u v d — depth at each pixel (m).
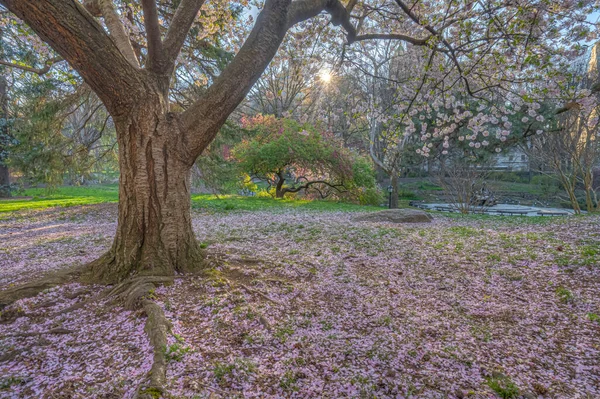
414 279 4.91
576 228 8.34
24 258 6.39
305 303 3.86
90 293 3.91
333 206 16.47
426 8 6.43
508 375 2.48
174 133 4.21
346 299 4.08
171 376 2.35
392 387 2.33
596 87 5.47
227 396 2.19
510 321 3.48
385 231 8.77
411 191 29.12
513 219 12.01
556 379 2.45
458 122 9.09
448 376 2.47
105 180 38.97
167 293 3.73
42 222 11.52
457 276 5.00
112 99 3.84
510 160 27.97
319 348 2.86
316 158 18.98
